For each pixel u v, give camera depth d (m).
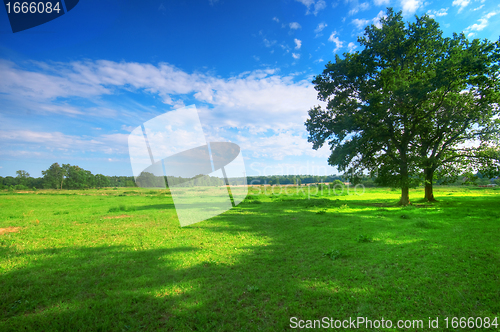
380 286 4.52
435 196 30.39
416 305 3.87
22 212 17.12
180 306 3.91
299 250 7.04
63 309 3.85
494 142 20.03
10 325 3.40
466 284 4.48
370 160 23.00
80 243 8.16
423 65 19.98
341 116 21.61
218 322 3.51
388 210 16.33
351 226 10.48
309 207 19.12
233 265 5.83
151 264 5.96
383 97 17.88
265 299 4.15
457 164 22.44
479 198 24.75
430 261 5.67
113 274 5.32
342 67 20.73
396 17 19.98
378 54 20.75
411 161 19.30
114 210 17.47
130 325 3.44
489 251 6.16
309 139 23.64
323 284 4.68
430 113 18.80
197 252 6.94
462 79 18.06
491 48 16.80
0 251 7.22
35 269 5.66
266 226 11.01
